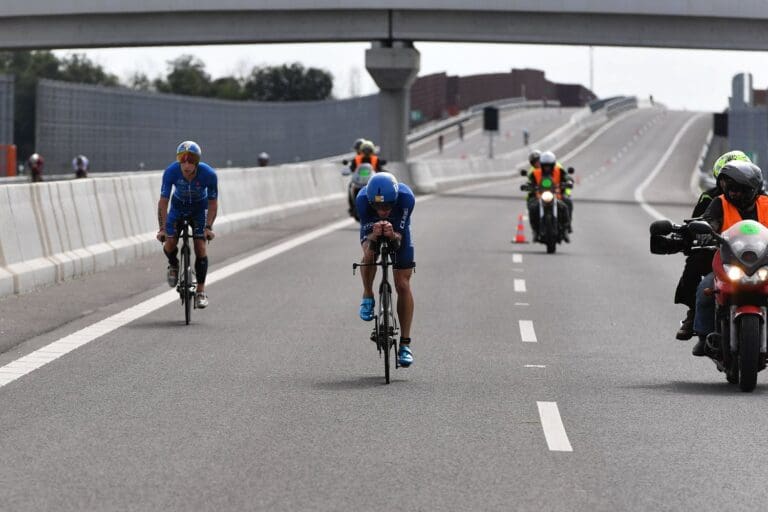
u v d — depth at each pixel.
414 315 35.88
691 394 24.14
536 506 15.73
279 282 43.66
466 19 132.50
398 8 131.00
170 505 15.54
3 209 38.53
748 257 24.02
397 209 25.56
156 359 27.44
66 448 18.70
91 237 46.53
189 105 175.50
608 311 37.50
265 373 25.89
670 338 32.16
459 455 18.58
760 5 127.38
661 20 129.50
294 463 17.91
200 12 133.75
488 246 62.09
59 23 134.88
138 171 160.00
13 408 21.81
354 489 16.45
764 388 24.98
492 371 26.64
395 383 24.98
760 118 171.00
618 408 22.58
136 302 37.44
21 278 38.62
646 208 111.25
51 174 138.25
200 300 34.03
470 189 158.00
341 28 134.00
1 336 30.14
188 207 34.09
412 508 15.56
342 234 66.88
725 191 25.27
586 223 86.25
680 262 54.44
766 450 19.23
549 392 24.17
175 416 21.27
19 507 15.34
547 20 131.25
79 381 24.58
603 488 16.72
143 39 134.12
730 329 24.72
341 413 21.73
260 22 133.88
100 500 15.73
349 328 32.78
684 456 18.75
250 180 75.81
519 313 36.69
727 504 15.98
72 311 35.00
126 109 156.88
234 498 15.91
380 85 143.12
